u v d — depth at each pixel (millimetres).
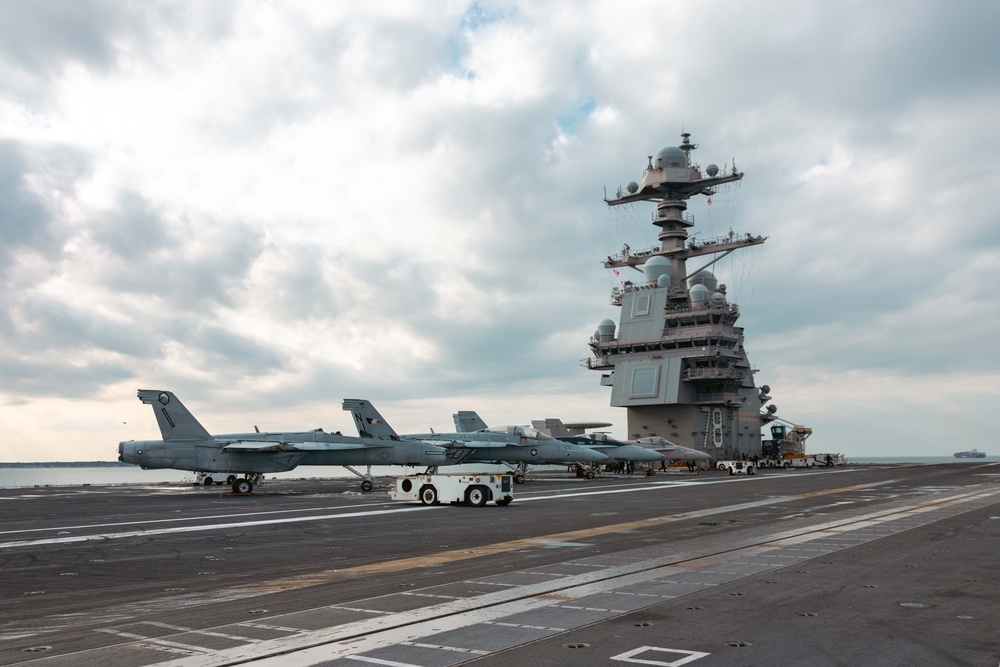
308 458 51219
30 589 14719
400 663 9117
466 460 65562
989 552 18609
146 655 9570
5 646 10102
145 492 54125
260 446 47250
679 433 96250
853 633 10500
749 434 103625
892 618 11453
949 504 33719
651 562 17406
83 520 29469
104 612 12375
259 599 13406
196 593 14109
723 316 92938
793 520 27391
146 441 47531
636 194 99562
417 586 14531
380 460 53094
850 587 14055
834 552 18812
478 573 16062
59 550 20656
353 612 12133
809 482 57031
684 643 9984
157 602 13234
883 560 17406
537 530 24891
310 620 11562
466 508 34688
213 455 48094
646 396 95500
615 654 9430
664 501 38281
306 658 9375
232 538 23172
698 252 99125
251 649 9820
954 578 14961
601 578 15250
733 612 11922
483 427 73062
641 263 104750
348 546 21047
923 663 9016
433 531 24828
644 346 97688
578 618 11547
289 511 33438
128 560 18641
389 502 39281
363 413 54094
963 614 11711
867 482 55438
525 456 66438
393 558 18625
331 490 54406
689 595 13367
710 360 93000
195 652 9695
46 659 9430
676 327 97250
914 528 24094
